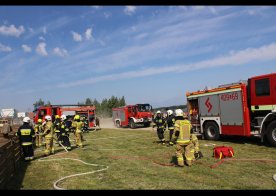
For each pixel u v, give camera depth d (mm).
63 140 12500
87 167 8664
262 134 11305
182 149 8062
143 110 25688
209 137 13695
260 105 11312
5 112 36688
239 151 10234
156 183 6469
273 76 10844
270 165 7895
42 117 23875
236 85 12195
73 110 24484
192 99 14586
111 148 12594
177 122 8062
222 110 12922
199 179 6676
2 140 8578
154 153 10602
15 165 8531
